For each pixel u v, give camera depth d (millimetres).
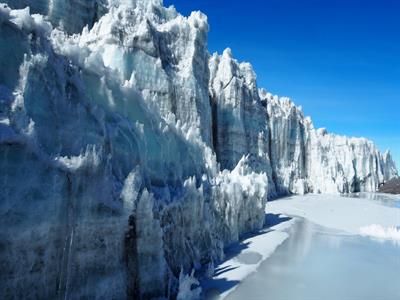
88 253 16641
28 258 13820
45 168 15109
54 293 14773
